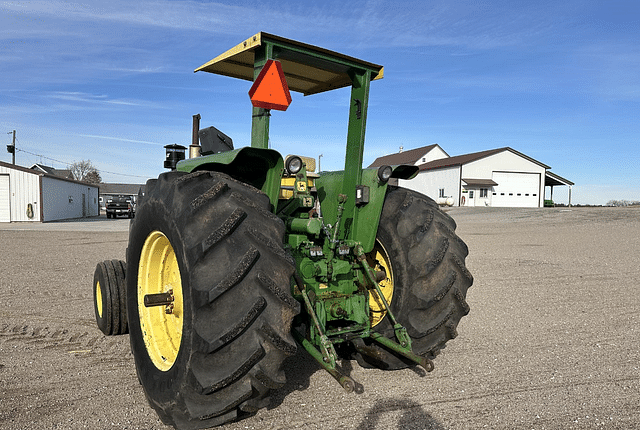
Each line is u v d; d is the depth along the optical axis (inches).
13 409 104.6
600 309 199.0
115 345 152.8
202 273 81.0
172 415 89.0
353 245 118.5
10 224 908.6
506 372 127.8
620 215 788.0
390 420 99.1
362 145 120.3
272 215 89.6
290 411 103.3
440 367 132.5
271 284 83.8
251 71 145.6
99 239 543.8
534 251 402.9
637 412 102.4
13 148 1546.5
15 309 199.9
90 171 3095.5
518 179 1706.4
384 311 127.6
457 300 119.3
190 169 114.2
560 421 98.6
